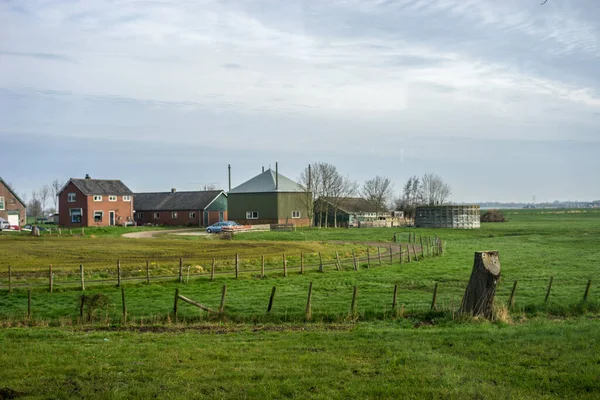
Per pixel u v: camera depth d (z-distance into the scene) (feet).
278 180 299.17
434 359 45.68
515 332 55.36
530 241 200.34
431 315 66.85
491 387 38.47
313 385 39.27
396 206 390.83
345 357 46.83
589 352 47.11
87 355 48.37
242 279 107.45
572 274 108.68
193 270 118.73
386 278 107.45
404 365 44.14
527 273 110.83
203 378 41.09
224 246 168.14
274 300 82.23
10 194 287.28
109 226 295.28
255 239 205.16
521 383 39.55
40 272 110.63
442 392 37.50
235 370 43.04
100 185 311.27
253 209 296.51
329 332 58.80
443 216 282.77
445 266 127.13
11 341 55.26
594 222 359.05
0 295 87.66
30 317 69.31
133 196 342.64
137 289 94.89
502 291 87.61
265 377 41.34
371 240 205.77
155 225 331.16
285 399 36.70
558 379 40.27
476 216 284.00
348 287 96.22
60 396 37.40
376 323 65.21
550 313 71.05
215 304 79.10
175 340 55.01
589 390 38.22
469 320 62.85
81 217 300.20
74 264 121.90
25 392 38.17
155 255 141.79
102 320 68.33
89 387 39.17
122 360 46.37
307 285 99.35
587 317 68.23
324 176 307.58
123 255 140.15
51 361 46.29
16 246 156.15
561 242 193.77
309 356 47.14
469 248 174.09
